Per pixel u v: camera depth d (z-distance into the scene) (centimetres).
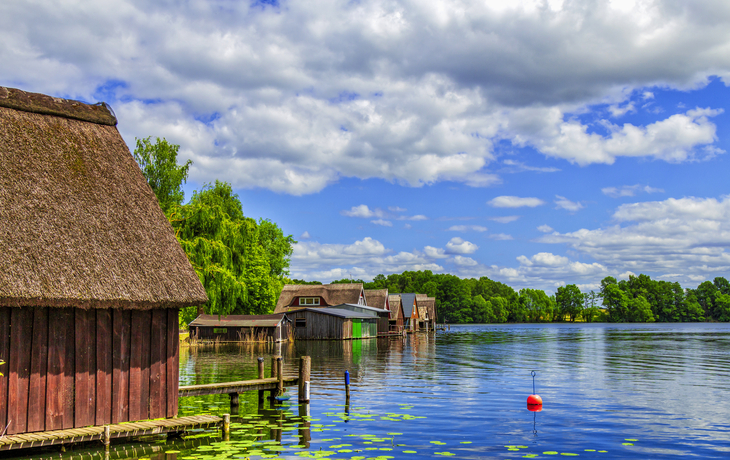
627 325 16525
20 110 1388
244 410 1656
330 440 1262
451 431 1362
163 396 1336
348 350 4419
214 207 4275
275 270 8925
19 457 1163
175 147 4056
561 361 3403
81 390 1198
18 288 1066
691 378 2495
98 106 1562
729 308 18712
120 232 1312
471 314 18388
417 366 3019
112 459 1146
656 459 1125
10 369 1106
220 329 5694
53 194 1265
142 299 1233
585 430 1383
